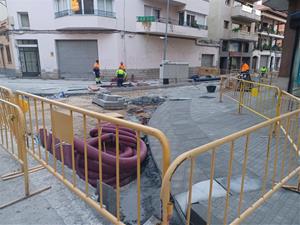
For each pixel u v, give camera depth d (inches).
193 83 799.1
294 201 118.1
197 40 1079.0
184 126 267.6
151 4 867.4
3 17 965.2
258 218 104.9
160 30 840.9
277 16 1626.5
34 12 805.2
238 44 1350.9
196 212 106.4
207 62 1181.1
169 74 732.0
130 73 847.1
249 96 379.9
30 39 830.5
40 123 266.8
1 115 152.7
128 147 185.3
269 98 367.6
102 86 629.9
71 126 100.4
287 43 405.4
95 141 179.9
